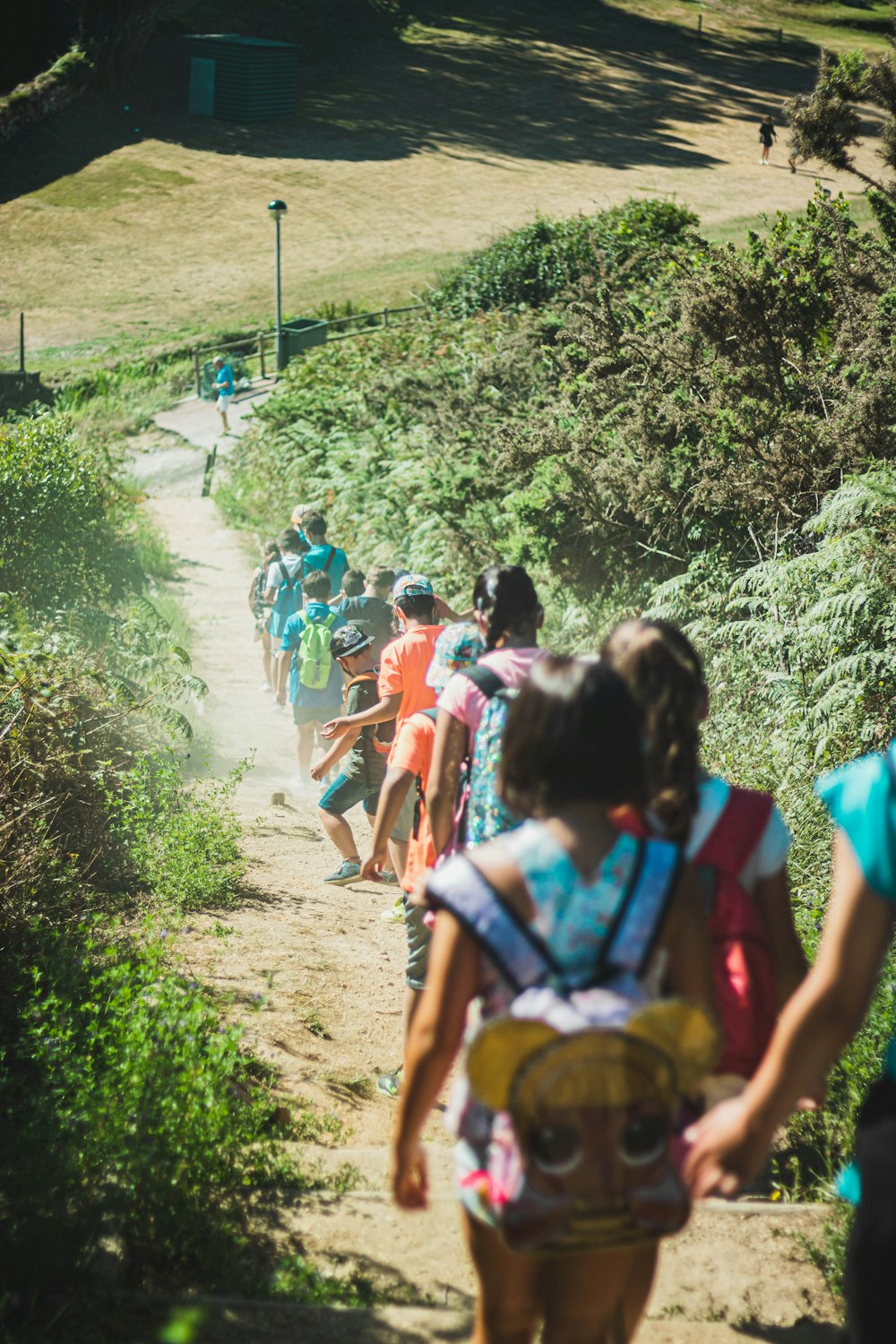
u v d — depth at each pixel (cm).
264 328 3603
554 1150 196
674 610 905
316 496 2041
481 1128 214
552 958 203
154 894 652
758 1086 196
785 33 6950
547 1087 193
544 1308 228
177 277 4072
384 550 1667
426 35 6322
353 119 5391
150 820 702
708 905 249
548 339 1717
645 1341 295
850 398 927
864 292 1024
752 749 705
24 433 1343
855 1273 190
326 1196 380
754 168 4931
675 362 1086
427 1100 209
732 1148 196
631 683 257
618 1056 193
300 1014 542
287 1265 335
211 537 2166
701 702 261
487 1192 209
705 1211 361
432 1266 348
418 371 2084
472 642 427
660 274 1728
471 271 2791
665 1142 201
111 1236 327
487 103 5606
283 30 5797
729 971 245
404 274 3966
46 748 638
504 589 365
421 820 433
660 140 5259
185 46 5278
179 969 564
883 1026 400
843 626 690
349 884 742
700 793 255
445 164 4966
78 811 663
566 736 207
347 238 4316
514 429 1201
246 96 5197
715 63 6406
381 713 571
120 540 1700
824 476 915
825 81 1135
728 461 977
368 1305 322
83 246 4306
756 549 940
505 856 208
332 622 930
